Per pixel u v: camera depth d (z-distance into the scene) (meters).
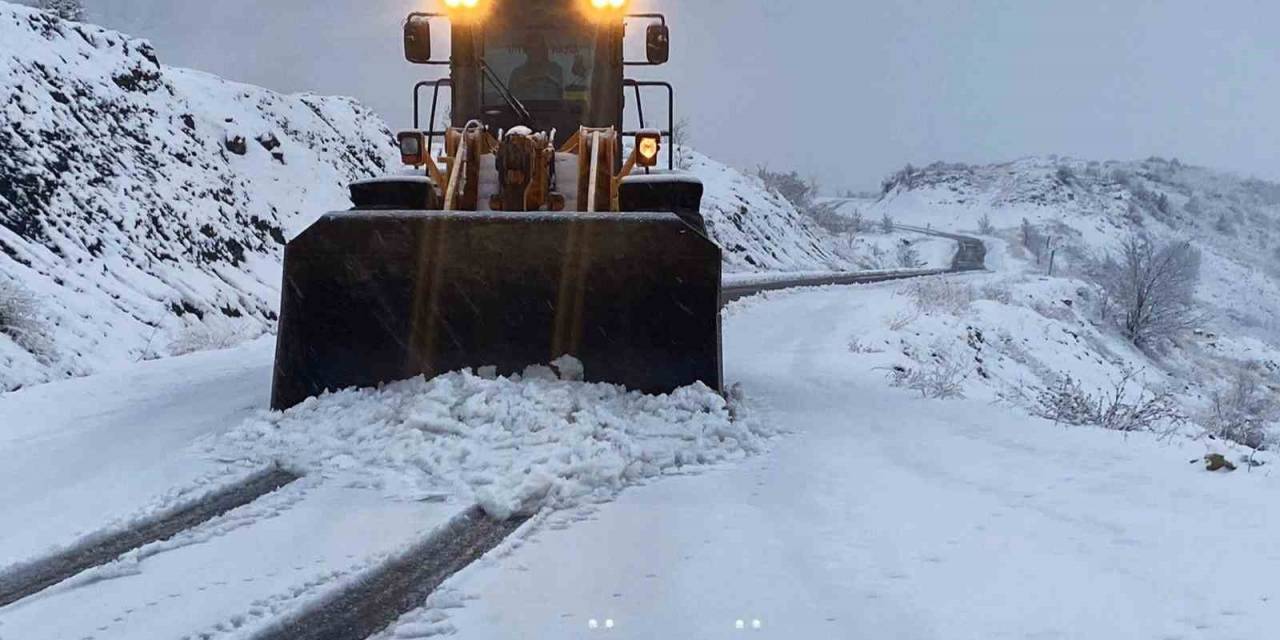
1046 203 155.25
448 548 4.86
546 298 7.36
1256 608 4.03
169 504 5.43
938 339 19.58
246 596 4.19
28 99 20.20
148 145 23.03
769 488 5.97
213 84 29.25
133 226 20.00
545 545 4.86
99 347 15.27
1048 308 35.12
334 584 4.31
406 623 3.89
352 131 33.88
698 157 57.00
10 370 13.05
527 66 10.03
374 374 7.42
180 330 17.52
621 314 7.36
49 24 23.42
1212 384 38.19
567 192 8.94
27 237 17.31
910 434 7.82
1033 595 4.20
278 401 7.46
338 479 5.93
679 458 6.47
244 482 5.92
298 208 26.86
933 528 5.18
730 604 4.11
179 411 8.02
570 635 3.79
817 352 14.12
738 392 8.81
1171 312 41.84
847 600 4.15
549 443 6.32
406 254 7.39
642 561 4.64
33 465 6.35
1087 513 5.48
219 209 23.44
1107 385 25.95
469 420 6.60
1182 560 4.66
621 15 9.98
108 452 6.62
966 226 149.38
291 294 7.46
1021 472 6.49
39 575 4.50
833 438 7.57
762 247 49.53
